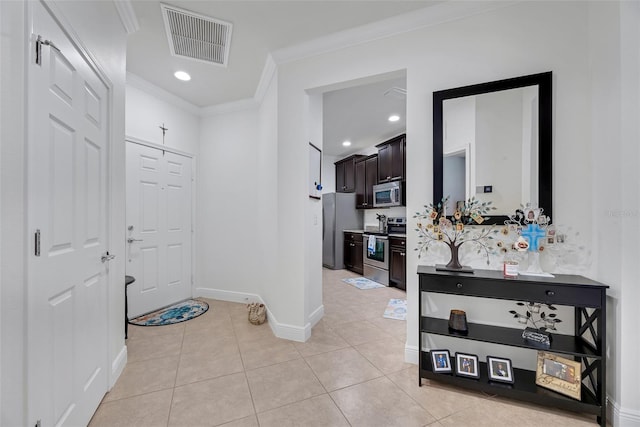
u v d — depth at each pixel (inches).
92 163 56.7
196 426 55.1
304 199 94.4
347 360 81.3
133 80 110.0
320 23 81.0
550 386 61.8
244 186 136.3
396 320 114.0
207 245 142.7
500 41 71.1
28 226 37.4
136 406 60.7
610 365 57.9
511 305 71.8
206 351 86.3
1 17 34.4
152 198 120.6
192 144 139.8
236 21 79.7
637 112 53.6
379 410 60.2
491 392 65.1
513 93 69.7
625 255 54.8
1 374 33.9
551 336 66.0
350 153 250.4
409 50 79.8
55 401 43.8
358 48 86.1
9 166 35.0
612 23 56.9
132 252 112.6
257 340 94.3
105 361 63.5
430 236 77.6
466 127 73.5
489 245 72.4
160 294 124.3
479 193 72.6
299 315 94.3
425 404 62.2
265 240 118.7
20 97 36.3
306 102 95.0
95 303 58.2
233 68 105.0
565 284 58.4
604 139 59.5
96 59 58.2
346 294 154.6
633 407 54.1
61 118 45.3
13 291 35.4
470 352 75.2
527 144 68.5
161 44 90.0
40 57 39.5
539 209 65.7
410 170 79.5
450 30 75.6
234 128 137.9
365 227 232.1
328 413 59.2
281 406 61.2
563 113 65.7
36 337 38.8
